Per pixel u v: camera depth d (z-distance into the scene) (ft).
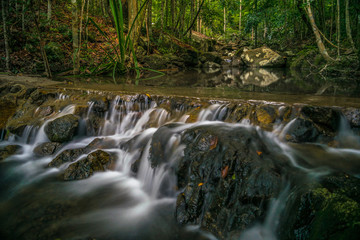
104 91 14.99
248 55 52.90
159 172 9.30
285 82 22.47
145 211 8.50
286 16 49.29
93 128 13.74
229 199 7.27
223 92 15.43
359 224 4.21
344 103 11.03
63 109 14.35
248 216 6.82
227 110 11.23
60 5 39.14
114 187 9.92
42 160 12.04
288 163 7.69
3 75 20.94
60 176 10.73
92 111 14.08
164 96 13.58
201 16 78.07
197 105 12.33
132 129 13.42
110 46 33.47
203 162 8.14
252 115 10.62
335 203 5.09
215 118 11.37
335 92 15.53
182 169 8.63
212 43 71.10
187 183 8.44
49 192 9.63
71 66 27.61
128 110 13.98
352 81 22.94
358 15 32.35
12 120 14.52
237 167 7.57
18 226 7.82
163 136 9.93
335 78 25.98
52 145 12.48
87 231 7.58
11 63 23.81
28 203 8.98
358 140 9.29
